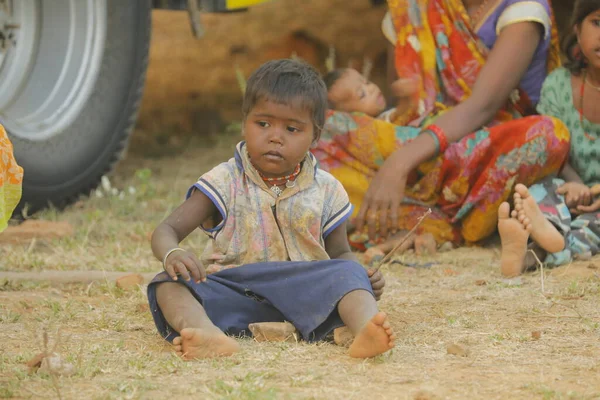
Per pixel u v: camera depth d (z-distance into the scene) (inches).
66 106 392.8
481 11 357.1
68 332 219.8
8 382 173.5
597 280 283.0
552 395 165.8
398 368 184.9
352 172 354.3
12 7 382.0
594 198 334.3
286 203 217.2
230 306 213.6
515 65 341.7
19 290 276.1
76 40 398.3
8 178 216.5
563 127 335.0
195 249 346.0
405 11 367.2
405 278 295.7
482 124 343.6
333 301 200.7
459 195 343.9
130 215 405.4
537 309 242.5
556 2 563.5
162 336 207.5
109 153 419.8
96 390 169.3
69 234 357.1
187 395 166.2
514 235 291.1
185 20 735.1
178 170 543.5
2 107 376.2
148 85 700.7
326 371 181.0
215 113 687.1
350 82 365.1
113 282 279.6
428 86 361.4
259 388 167.5
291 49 727.1
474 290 274.1
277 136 207.9
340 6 738.8
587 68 342.0
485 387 171.8
